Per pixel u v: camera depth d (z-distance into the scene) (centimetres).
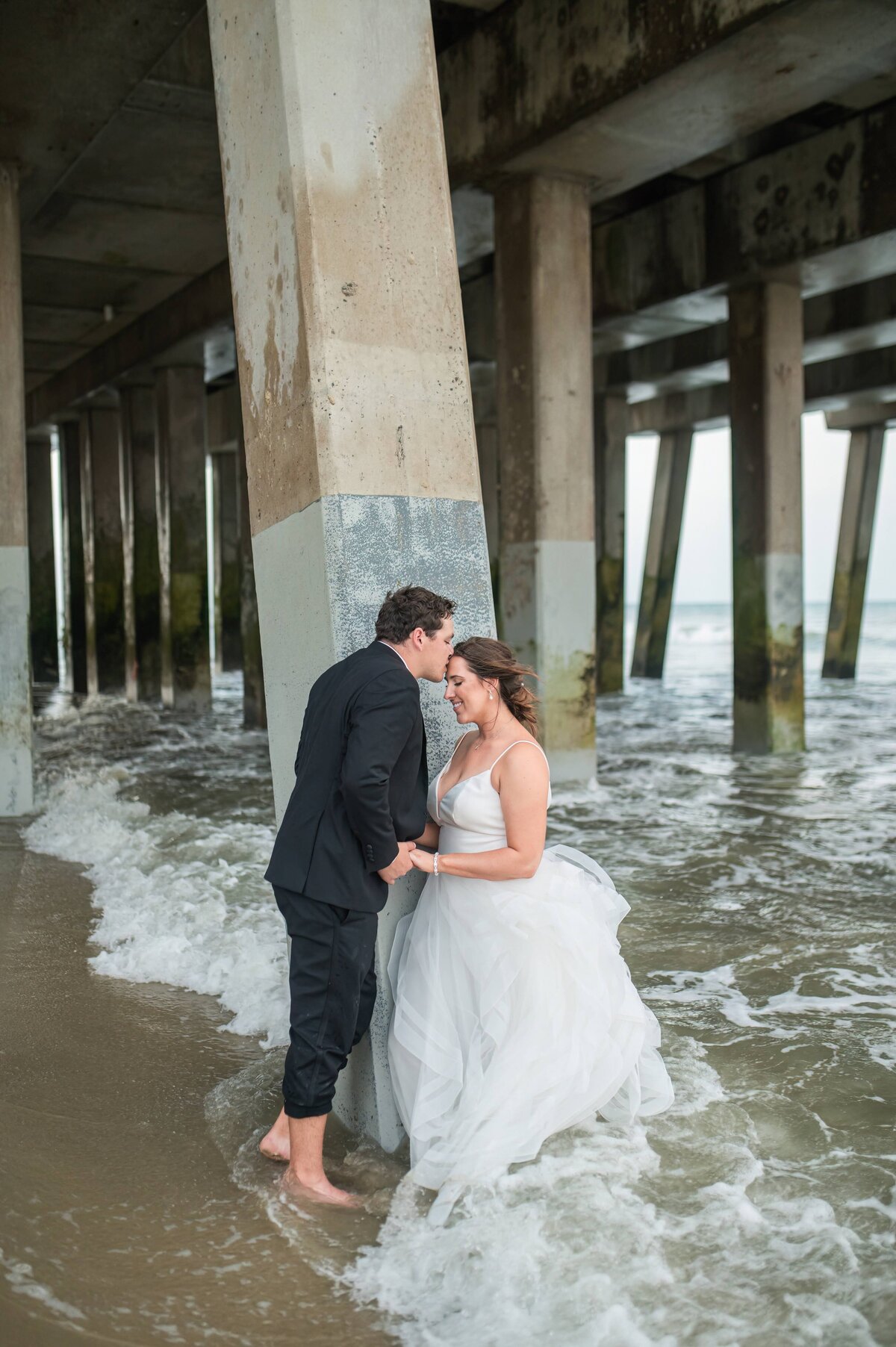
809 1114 343
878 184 963
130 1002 453
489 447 2086
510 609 987
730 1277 256
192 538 1766
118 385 1906
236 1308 248
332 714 297
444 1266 260
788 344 1148
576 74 838
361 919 296
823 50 745
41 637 2606
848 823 784
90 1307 248
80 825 787
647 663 2342
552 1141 318
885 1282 254
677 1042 399
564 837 746
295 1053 295
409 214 341
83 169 1102
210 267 1442
